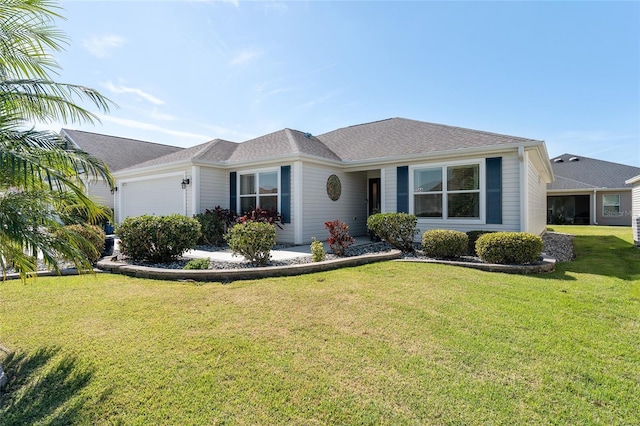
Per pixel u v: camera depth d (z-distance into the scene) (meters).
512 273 6.66
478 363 3.09
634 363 3.12
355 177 13.39
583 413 2.44
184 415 2.43
